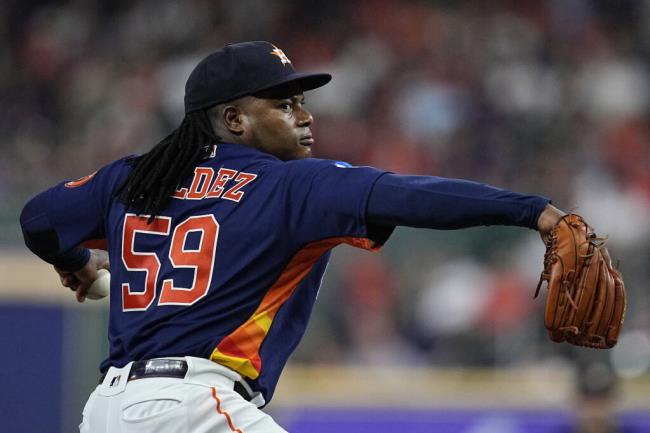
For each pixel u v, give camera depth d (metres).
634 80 50.59
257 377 10.75
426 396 26.86
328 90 48.53
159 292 10.88
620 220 41.91
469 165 46.12
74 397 25.66
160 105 47.44
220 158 11.41
